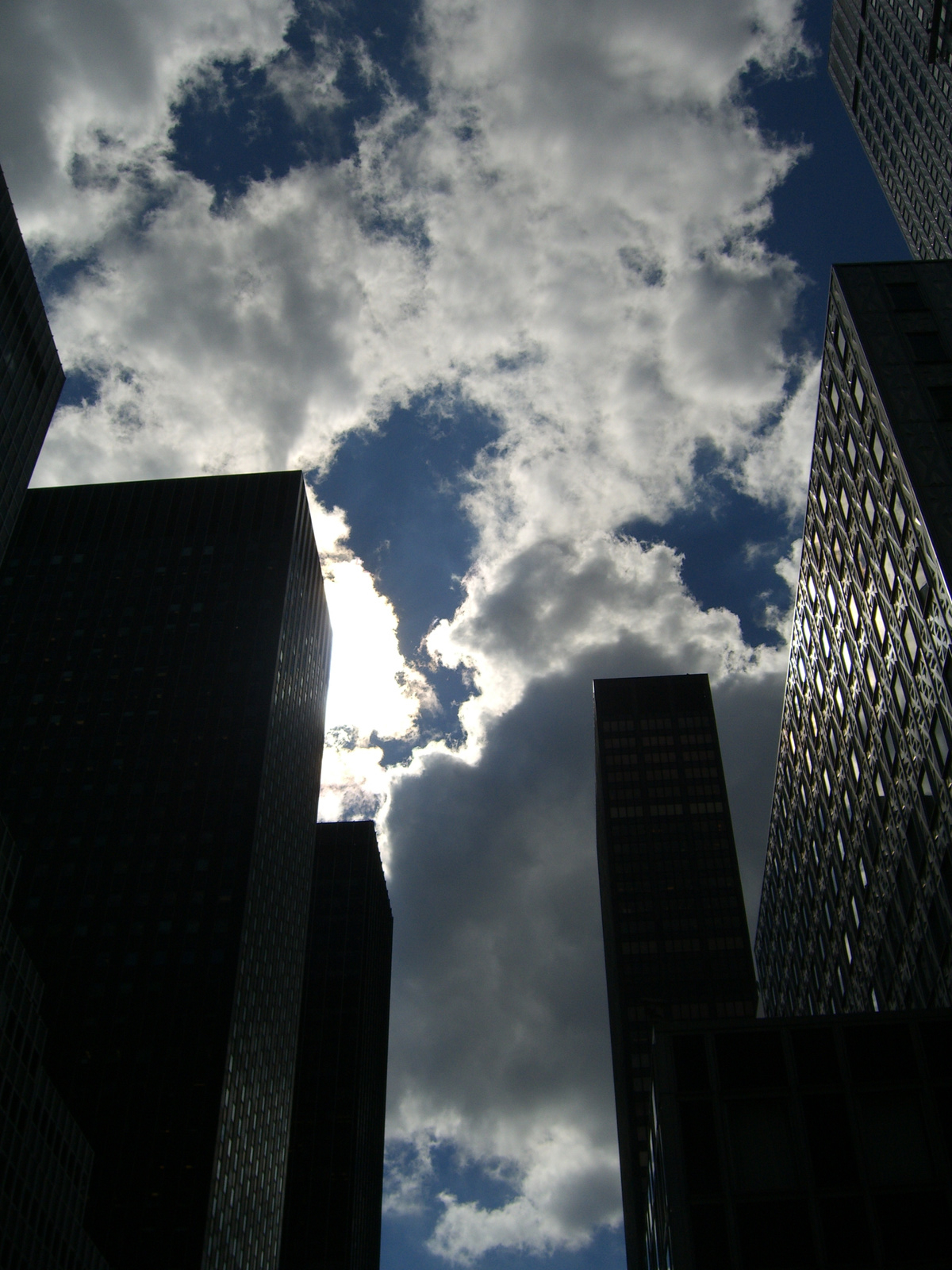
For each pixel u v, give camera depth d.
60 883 141.25
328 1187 190.88
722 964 180.75
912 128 181.75
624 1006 177.00
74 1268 100.44
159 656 164.25
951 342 65.00
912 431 60.41
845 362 69.94
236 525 182.62
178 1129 121.94
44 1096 97.50
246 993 137.25
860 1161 46.12
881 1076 48.38
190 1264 113.44
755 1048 49.78
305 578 187.25
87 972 133.38
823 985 84.38
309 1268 181.50
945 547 54.81
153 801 148.50
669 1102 48.53
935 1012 50.19
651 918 187.00
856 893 74.25
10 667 164.25
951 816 55.16
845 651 74.12
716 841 196.62
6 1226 87.62
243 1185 131.25
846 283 69.94
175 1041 127.94
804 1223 44.81
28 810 148.50
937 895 57.69
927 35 172.25
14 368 81.00
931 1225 44.38
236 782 150.00
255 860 144.75
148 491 188.12
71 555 179.12
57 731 156.38
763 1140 47.19
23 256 83.50
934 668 56.75
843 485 72.00
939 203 173.62
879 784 68.00
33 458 83.88
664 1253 50.88
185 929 136.62
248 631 166.50
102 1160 120.06
